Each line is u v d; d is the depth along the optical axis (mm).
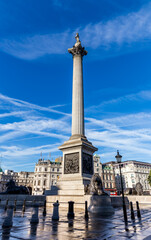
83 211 16578
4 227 9305
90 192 19656
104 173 102188
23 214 14828
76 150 27219
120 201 26562
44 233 8055
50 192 25984
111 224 10250
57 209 11938
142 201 29906
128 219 12258
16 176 124562
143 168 112812
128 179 107625
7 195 27250
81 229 8867
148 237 7379
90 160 28547
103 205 16453
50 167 97375
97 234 7891
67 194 24000
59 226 9562
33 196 25031
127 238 7223
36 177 97312
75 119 30641
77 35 39125
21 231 8430
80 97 32188
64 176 26984
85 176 26000
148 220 11961
